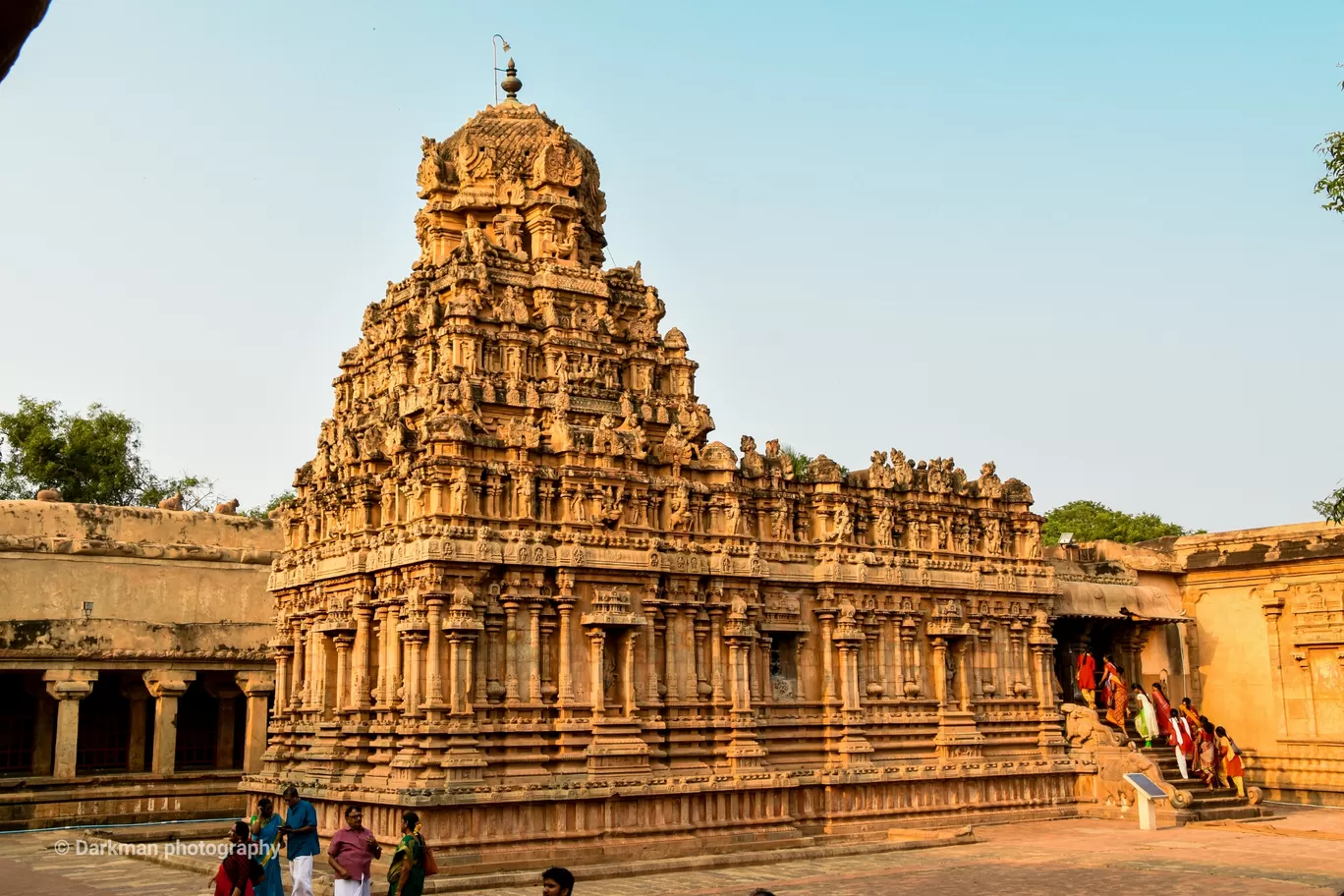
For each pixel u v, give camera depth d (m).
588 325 42.34
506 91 46.91
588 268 43.75
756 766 39.38
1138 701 52.12
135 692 50.75
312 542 41.59
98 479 78.06
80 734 50.59
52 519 51.19
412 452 37.59
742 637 40.06
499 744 35.00
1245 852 37.00
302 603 41.78
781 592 42.50
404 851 22.17
